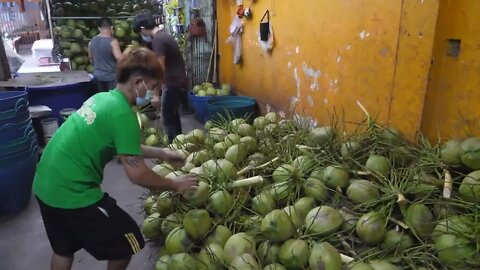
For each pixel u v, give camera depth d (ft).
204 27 20.62
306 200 6.72
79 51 20.30
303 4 11.53
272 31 13.73
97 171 5.72
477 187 5.69
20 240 9.06
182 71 13.61
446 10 6.99
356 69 9.36
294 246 5.73
